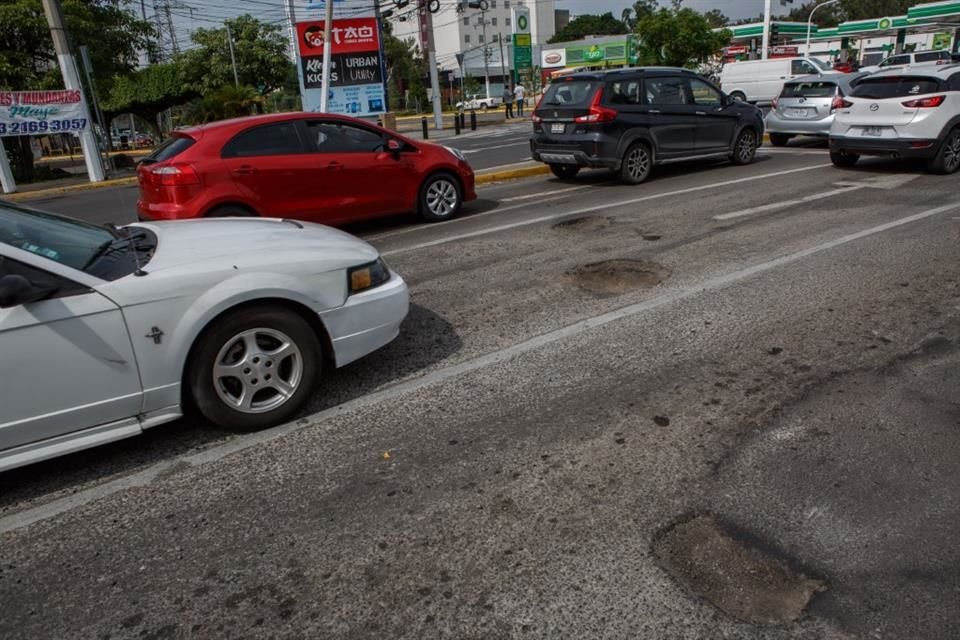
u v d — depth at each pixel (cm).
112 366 312
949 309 482
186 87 4131
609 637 223
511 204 975
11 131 1684
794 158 1290
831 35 5309
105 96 2808
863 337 445
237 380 353
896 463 309
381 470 322
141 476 327
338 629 232
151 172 704
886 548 258
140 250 362
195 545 277
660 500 290
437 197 872
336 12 2181
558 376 410
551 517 283
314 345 368
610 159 1038
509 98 3672
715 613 231
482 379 411
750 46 5328
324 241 395
